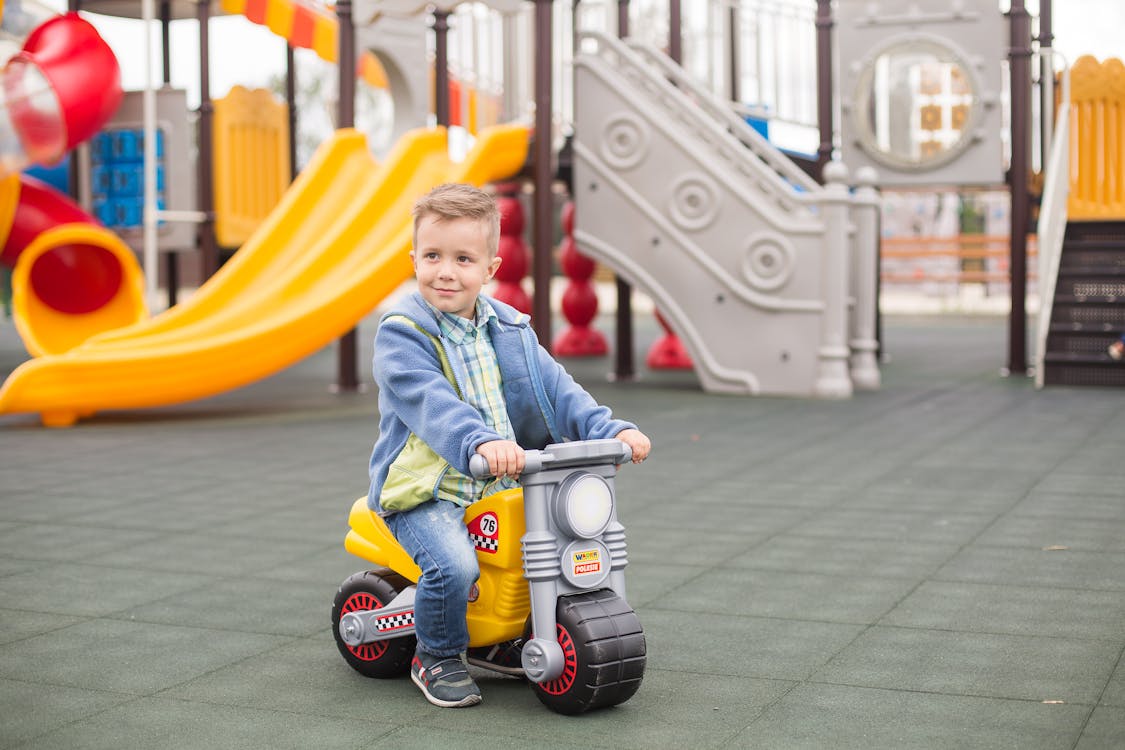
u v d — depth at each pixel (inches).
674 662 131.0
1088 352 420.8
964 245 970.1
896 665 129.0
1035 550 182.7
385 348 118.9
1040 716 112.8
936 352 581.0
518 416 122.6
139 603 158.1
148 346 345.4
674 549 186.4
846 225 399.5
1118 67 486.0
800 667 128.7
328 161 410.3
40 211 463.8
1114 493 226.7
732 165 440.8
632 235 422.6
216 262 507.5
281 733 110.4
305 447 300.8
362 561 181.5
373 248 381.4
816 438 305.1
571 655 112.7
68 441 311.6
